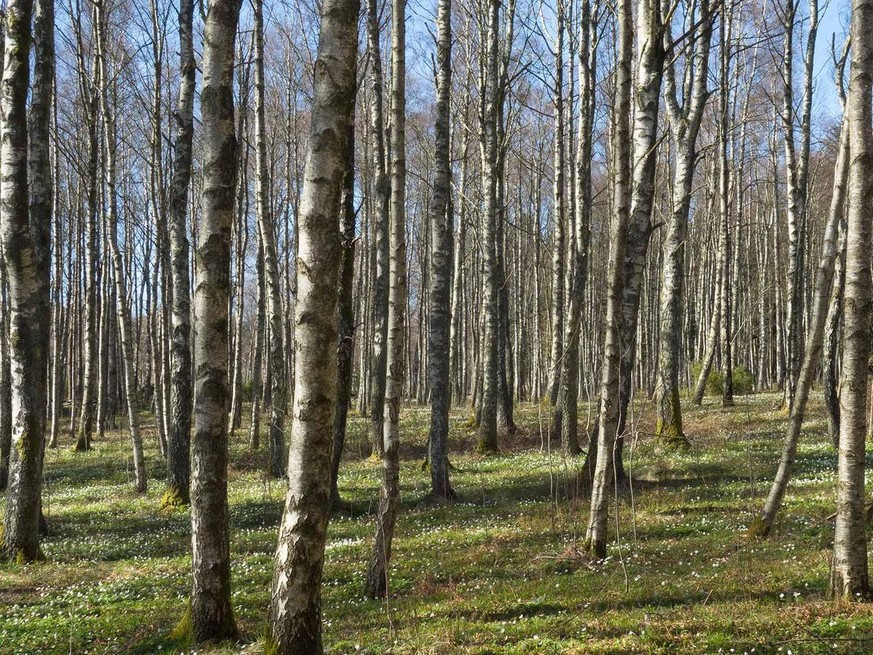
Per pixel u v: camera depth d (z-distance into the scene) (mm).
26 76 13078
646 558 10312
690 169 19734
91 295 29594
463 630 7750
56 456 29562
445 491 16891
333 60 6414
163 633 8484
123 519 17156
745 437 20859
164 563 12445
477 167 38406
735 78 33844
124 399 43688
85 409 30797
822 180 48656
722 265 30109
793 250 25016
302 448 6445
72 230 42344
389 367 9805
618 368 10391
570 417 21219
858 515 7559
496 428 25047
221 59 8234
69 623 9219
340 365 16125
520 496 16438
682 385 49250
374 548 9781
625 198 9984
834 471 15523
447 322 17516
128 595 10508
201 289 8141
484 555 11305
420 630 7914
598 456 10680
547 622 7762
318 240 6426
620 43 9867
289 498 6500
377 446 24219
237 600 9883
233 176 8375
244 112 25656
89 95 28031
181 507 17875
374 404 24172
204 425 8086
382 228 20344
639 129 14758
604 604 8352
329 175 6441
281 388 21688
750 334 46781
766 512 10836
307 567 6441
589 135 21281
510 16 25016
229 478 22703
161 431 27359
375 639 7746
